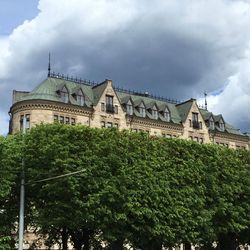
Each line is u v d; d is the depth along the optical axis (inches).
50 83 3142.2
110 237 1731.1
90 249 2162.9
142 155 1919.3
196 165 2074.3
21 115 2974.9
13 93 3302.2
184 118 3646.7
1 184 1610.5
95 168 1723.7
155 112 3550.7
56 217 1678.2
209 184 2103.8
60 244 2085.4
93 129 1862.7
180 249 2829.7
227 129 3991.1
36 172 1699.1
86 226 1758.1
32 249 2175.2
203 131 3715.6
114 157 1781.5
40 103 2960.1
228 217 2146.9
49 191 1690.5
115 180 1738.4
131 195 1769.2
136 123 3363.7
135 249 1989.4
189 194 1973.4
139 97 3604.8
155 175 1887.3
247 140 3996.1
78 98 3159.5
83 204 1646.2
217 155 2208.4
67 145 1748.3
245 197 2252.7
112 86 3309.5
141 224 1807.3
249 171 2290.8
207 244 2375.7
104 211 1680.6
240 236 2369.6
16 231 1882.4
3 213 1770.4
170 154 2064.5
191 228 1947.6
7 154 1660.9
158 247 1969.7
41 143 1744.6
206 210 2025.1
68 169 1670.8
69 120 3046.3
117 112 3272.6
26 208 1818.4
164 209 1847.9
